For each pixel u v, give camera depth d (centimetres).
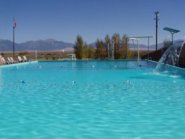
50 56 4816
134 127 607
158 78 1628
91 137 541
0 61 2878
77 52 4934
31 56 4731
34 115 723
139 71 2164
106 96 1015
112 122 649
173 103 879
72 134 561
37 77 1748
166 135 551
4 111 772
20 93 1097
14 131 583
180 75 1773
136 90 1160
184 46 2131
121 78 1647
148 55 3812
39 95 1046
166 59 2425
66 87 1263
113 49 4684
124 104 864
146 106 834
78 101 918
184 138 532
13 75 1902
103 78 1656
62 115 721
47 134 562
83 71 2227
